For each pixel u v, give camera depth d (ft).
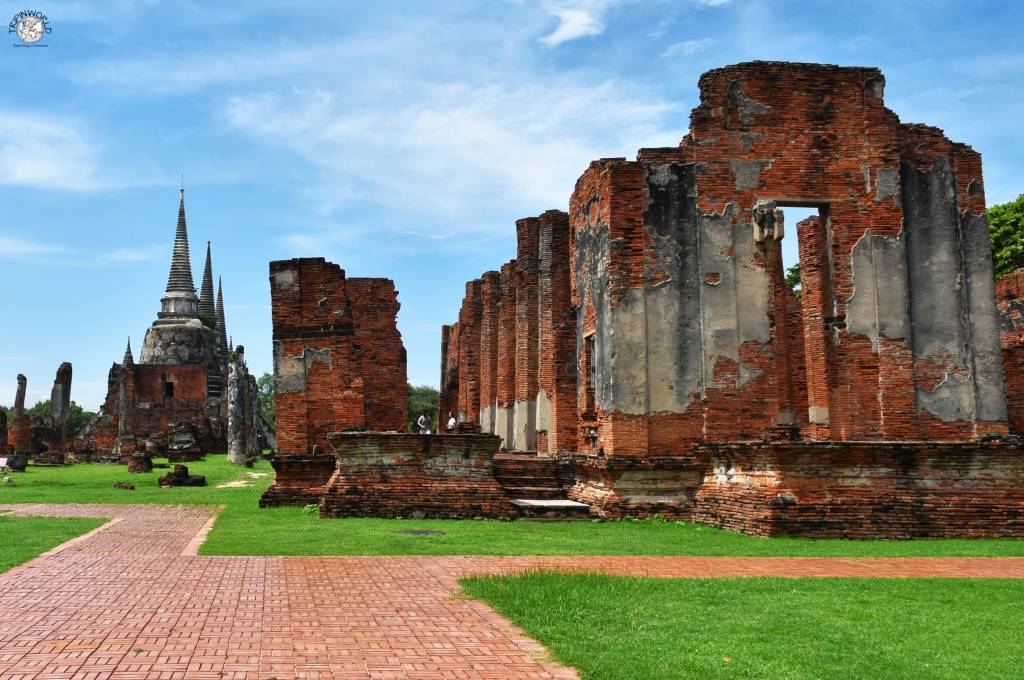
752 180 69.31
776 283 76.64
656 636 29.09
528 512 66.85
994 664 26.58
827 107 70.28
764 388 67.77
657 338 67.92
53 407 234.58
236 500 84.69
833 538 57.00
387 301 106.32
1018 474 60.39
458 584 37.88
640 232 68.59
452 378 157.99
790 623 30.96
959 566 44.88
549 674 25.23
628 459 66.13
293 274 81.76
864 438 67.36
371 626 30.35
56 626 29.81
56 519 64.80
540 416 89.86
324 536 53.62
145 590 36.11
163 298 317.63
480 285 132.36
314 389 80.33
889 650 27.94
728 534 58.54
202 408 250.98
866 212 69.46
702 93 70.49
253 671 25.02
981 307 69.87
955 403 68.33
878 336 68.23
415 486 66.39
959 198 71.10
